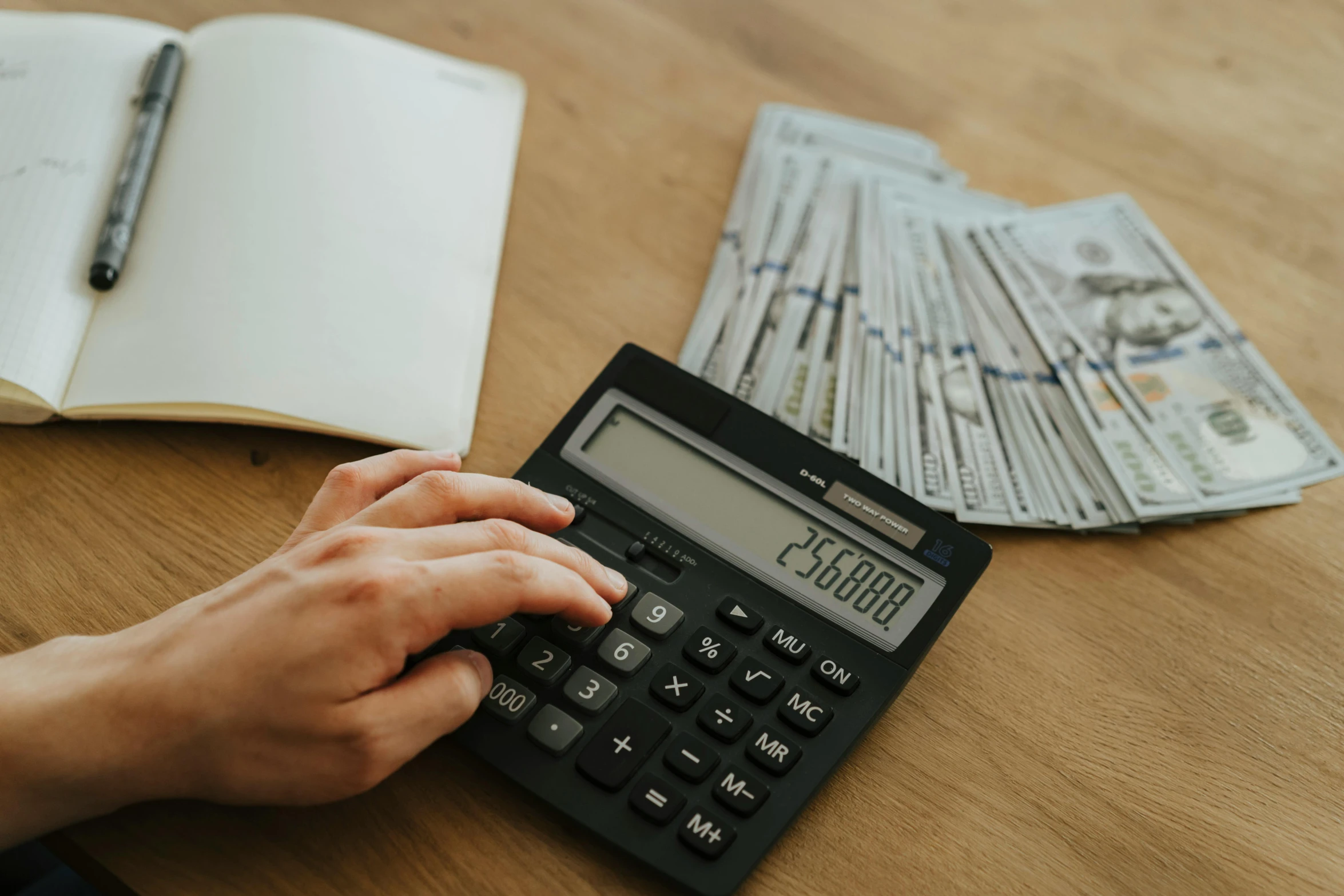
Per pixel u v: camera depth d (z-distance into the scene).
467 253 0.78
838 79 0.96
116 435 0.68
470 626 0.52
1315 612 0.65
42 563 0.61
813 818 0.54
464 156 0.84
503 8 0.98
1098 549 0.68
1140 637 0.63
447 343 0.72
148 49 0.86
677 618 0.58
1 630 0.58
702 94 0.94
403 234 0.76
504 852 0.52
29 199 0.74
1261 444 0.72
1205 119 0.95
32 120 0.79
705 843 0.51
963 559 0.60
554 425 0.70
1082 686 0.61
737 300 0.78
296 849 0.52
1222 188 0.90
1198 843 0.55
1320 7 1.04
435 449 0.67
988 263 0.81
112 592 0.60
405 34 0.94
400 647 0.49
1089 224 0.85
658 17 0.99
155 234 0.73
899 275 0.80
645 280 0.80
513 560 0.53
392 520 0.56
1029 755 0.58
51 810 0.49
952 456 0.70
